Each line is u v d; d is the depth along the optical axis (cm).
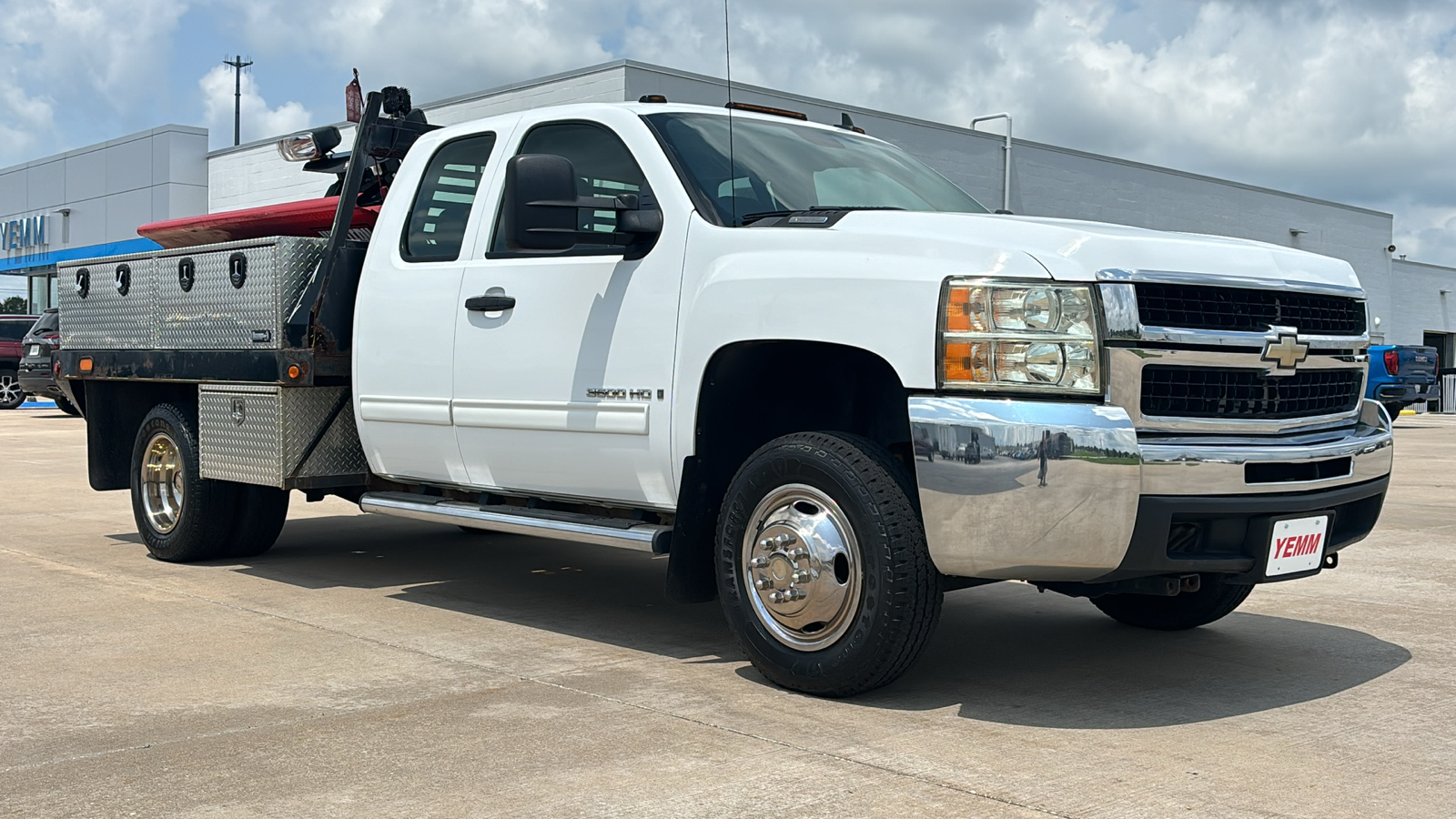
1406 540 840
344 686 444
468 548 779
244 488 698
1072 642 529
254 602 595
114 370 722
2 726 395
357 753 368
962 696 438
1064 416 387
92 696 429
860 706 423
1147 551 395
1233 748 380
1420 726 406
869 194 524
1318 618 581
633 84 2086
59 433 1877
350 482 635
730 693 439
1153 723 407
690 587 470
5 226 3662
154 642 511
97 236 3309
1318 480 430
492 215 551
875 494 410
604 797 332
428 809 323
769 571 436
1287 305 434
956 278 399
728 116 535
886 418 475
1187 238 434
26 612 567
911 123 2430
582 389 498
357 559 732
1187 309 407
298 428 617
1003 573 398
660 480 479
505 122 563
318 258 622
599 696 434
